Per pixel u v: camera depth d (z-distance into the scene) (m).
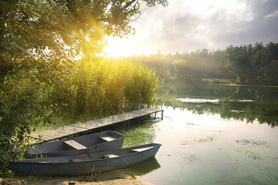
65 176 5.98
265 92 38.53
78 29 4.81
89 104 13.27
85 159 6.88
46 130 9.58
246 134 11.81
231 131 12.36
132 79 15.61
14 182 4.87
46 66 4.40
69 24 4.52
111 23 5.31
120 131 12.03
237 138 11.07
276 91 40.81
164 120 14.90
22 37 3.91
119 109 14.87
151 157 8.10
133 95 15.27
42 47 4.24
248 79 72.56
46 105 11.05
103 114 13.73
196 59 81.81
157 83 17.30
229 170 7.47
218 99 26.48
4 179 4.86
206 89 43.50
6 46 3.59
